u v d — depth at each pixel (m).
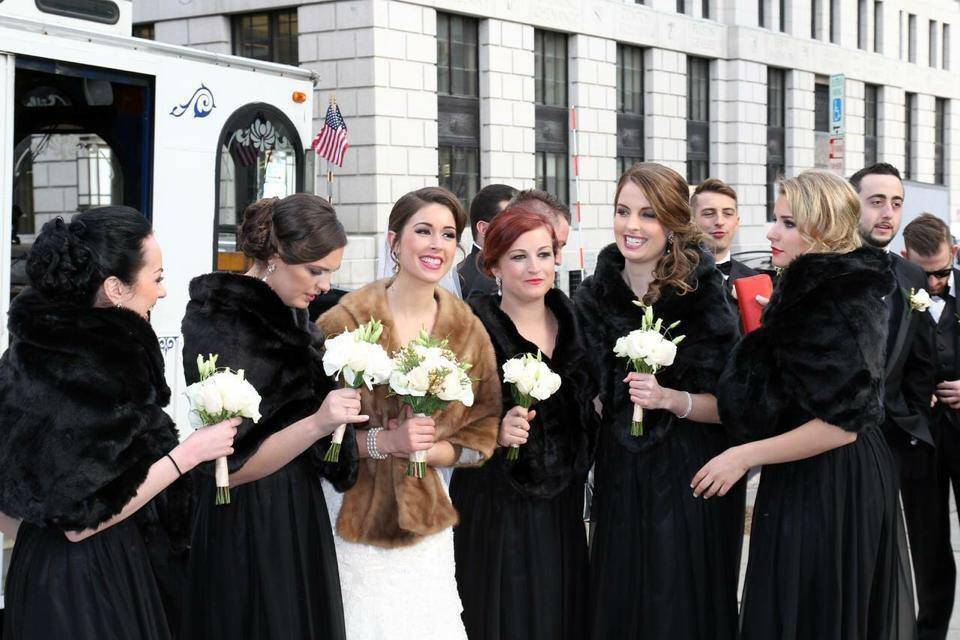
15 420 2.81
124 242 3.00
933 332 4.70
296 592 3.46
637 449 4.00
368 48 20.06
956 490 4.95
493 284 6.05
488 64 22.81
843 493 3.69
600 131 25.91
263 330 3.36
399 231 3.80
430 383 3.41
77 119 6.85
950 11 44.91
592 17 25.34
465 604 4.04
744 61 30.91
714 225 5.94
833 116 14.56
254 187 7.23
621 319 4.12
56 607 2.95
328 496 3.77
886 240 4.80
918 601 5.00
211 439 3.08
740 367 3.73
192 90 6.65
